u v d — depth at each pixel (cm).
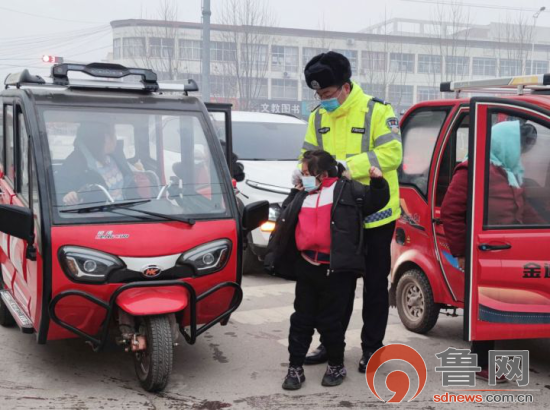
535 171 454
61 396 451
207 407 437
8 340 558
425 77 5519
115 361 515
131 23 4922
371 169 441
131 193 470
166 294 445
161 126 502
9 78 546
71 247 433
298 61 5556
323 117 494
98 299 438
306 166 450
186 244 457
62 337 458
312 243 448
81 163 467
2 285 589
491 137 443
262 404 442
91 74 512
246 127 941
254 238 791
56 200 445
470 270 442
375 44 5506
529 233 451
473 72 5569
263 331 596
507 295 452
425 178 562
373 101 477
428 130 568
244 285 770
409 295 591
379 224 479
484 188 443
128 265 441
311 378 487
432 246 554
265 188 792
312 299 464
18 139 507
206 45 1992
